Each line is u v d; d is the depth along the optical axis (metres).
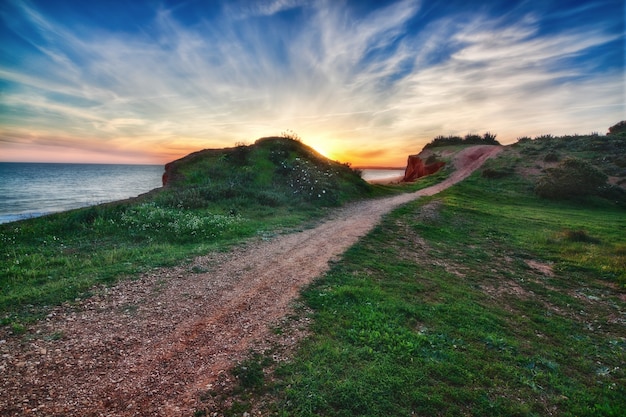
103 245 14.02
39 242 14.00
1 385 5.36
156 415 5.03
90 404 5.14
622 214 33.62
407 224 22.58
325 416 5.26
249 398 5.53
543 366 7.44
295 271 12.05
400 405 5.62
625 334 9.70
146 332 7.42
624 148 50.94
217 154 33.81
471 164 62.66
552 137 66.50
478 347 7.87
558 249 18.61
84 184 88.25
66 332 7.18
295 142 42.44
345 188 35.62
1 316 7.62
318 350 6.96
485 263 15.90
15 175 127.06
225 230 17.28
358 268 12.83
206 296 9.55
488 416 5.62
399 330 8.07
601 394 6.62
